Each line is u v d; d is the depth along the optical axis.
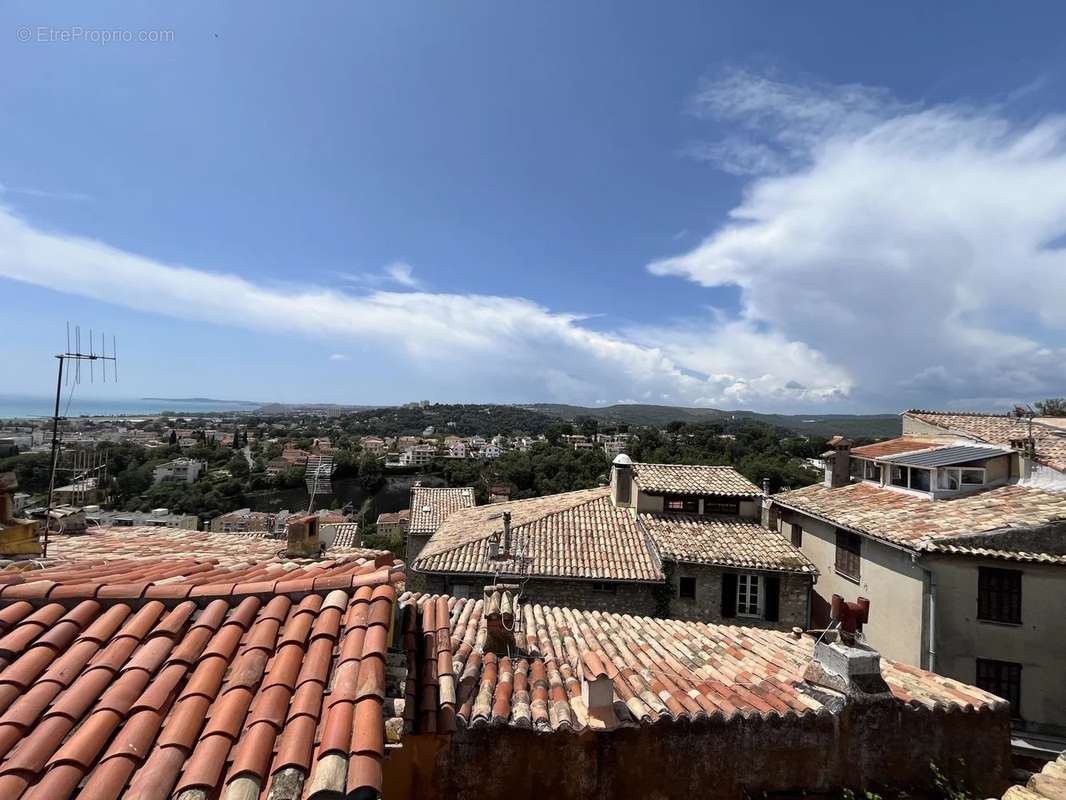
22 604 4.74
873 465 20.92
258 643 4.57
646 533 19.09
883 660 9.46
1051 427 20.70
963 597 13.93
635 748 6.79
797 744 7.06
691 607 16.97
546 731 6.51
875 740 7.20
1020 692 13.55
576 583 17.05
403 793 6.02
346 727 3.75
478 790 6.46
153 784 3.29
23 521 8.45
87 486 15.61
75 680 4.08
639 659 9.09
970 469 17.16
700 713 6.95
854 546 17.25
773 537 18.89
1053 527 13.72
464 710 6.67
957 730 7.33
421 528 30.78
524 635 9.52
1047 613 13.50
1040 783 5.09
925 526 14.99
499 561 17.27
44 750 3.46
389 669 5.33
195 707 3.92
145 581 5.50
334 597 5.20
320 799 3.25
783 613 16.78
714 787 6.85
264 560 8.55
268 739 3.69
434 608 7.34
